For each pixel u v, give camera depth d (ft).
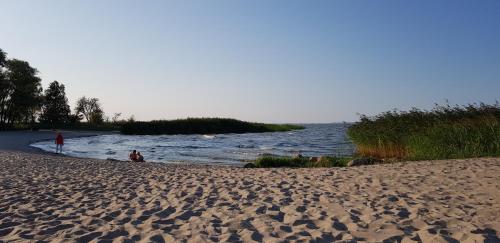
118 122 289.94
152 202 26.66
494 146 52.95
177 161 79.20
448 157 54.03
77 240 18.06
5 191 30.83
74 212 23.75
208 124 257.75
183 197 28.37
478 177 32.86
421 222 20.16
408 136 63.31
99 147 117.91
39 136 158.51
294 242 17.22
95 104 307.99
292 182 34.22
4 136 148.97
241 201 26.58
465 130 55.93
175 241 17.69
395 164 46.42
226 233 18.92
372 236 17.97
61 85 290.76
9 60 222.28
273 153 96.17
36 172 43.11
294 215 22.24
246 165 60.70
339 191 29.43
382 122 70.79
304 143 134.41
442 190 28.48
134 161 69.92
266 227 19.75
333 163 59.31
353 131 78.38
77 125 273.54
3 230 19.76
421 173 36.58
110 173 42.98
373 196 27.20
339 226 19.79
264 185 32.99
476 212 21.95
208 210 24.02
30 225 20.75
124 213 23.41
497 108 59.00
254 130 275.18
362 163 56.24
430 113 65.98
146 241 17.71
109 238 18.35
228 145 128.88
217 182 35.24
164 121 250.57
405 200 25.44
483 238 17.07
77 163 54.90
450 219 20.43
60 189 32.07
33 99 221.87
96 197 28.68
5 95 217.15
